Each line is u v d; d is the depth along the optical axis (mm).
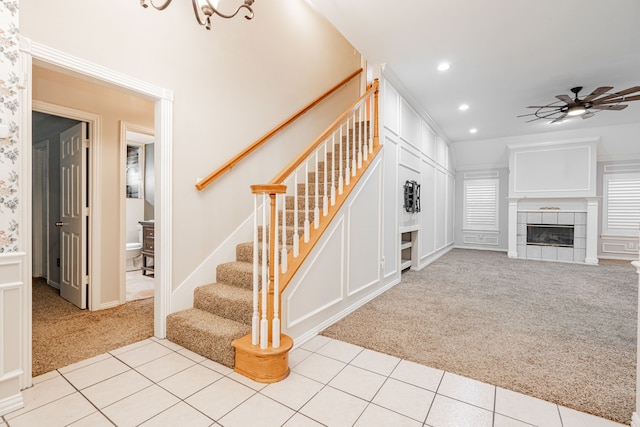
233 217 3109
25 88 1741
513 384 1902
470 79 4285
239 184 3174
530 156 7145
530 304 3516
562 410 1662
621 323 2943
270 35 3602
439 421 1568
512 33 3191
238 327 2273
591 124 6301
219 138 2969
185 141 2662
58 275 3957
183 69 2652
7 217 1641
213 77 2916
